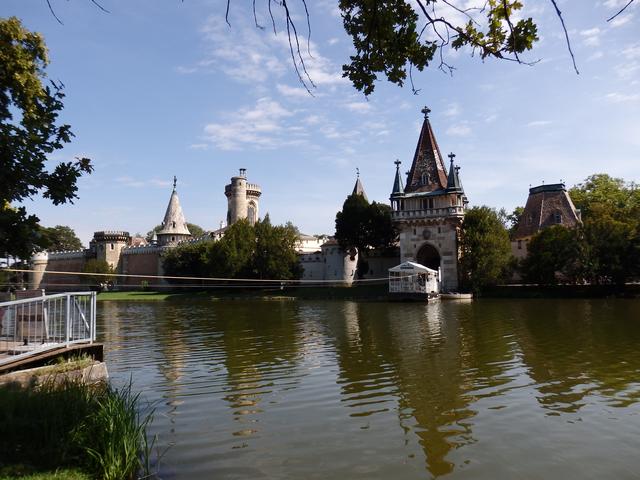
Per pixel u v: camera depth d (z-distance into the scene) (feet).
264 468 26.66
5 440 24.82
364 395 41.09
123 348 69.10
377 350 63.21
